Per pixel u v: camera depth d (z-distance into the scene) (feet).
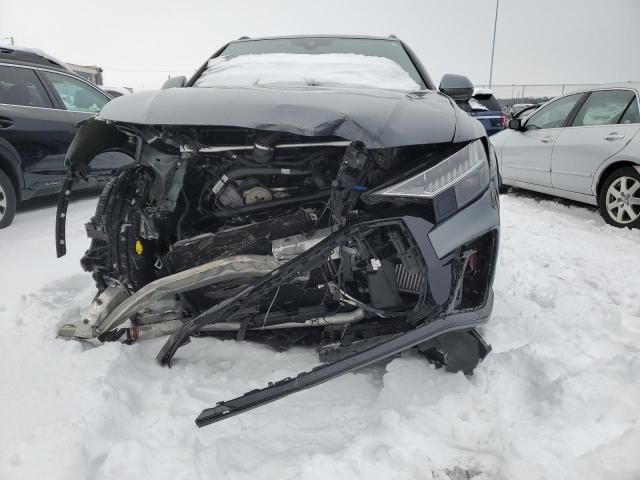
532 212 20.31
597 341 8.80
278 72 9.65
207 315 6.95
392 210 6.55
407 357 7.84
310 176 7.90
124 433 6.29
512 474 5.54
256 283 6.65
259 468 5.83
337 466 5.69
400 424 6.28
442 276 6.63
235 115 6.60
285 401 7.11
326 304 7.74
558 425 6.24
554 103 21.31
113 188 8.07
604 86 19.06
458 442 6.20
